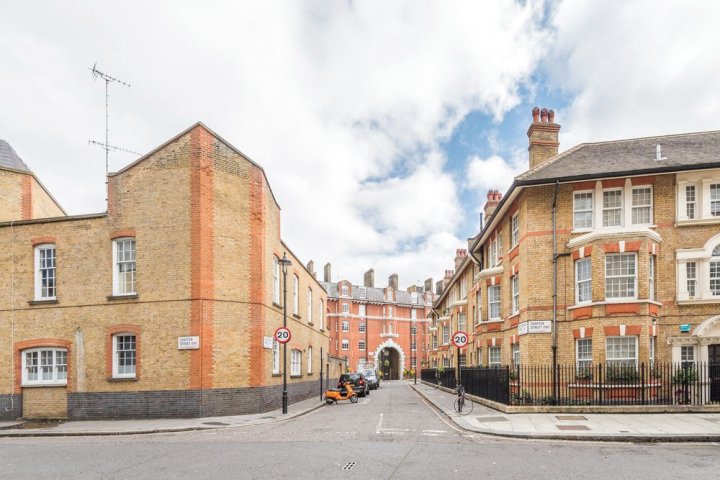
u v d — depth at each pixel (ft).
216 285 59.98
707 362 56.90
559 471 28.37
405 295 284.00
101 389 59.21
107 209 62.34
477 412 55.77
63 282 62.34
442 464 30.25
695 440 38.34
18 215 70.38
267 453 34.53
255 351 62.08
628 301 56.80
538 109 77.71
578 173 62.49
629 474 27.66
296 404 77.92
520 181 62.95
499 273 81.56
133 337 60.44
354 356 252.21
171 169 61.21
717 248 59.67
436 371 137.80
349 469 29.09
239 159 63.93
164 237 60.29
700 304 58.59
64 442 44.29
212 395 58.03
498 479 26.61
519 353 69.97
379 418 56.08
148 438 45.19
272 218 71.51
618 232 57.93
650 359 56.90
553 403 54.90
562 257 62.85
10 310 63.26
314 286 111.86
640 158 65.46
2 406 61.41
